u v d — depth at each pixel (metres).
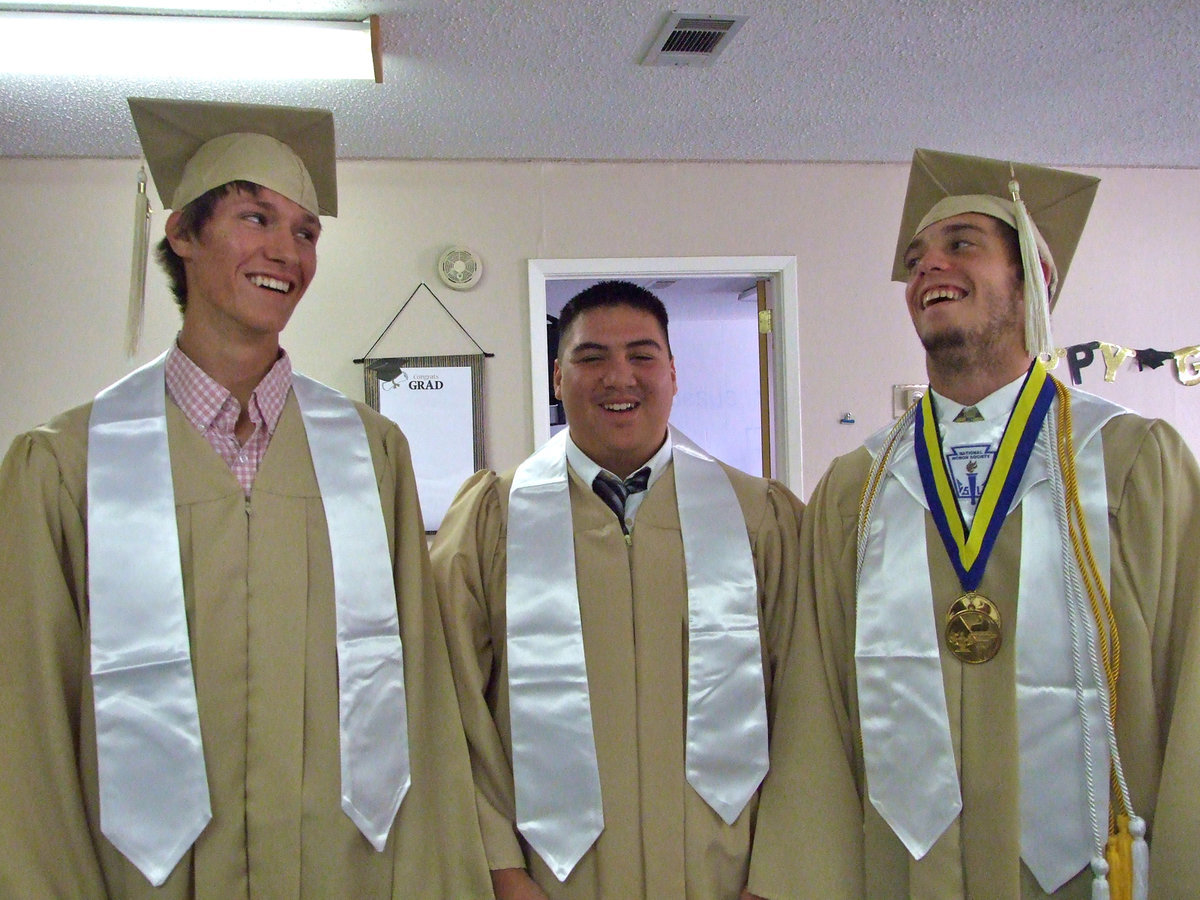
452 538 1.56
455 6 1.97
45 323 2.75
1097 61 2.31
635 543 1.49
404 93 2.39
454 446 2.90
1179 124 2.79
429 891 1.27
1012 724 1.20
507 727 1.45
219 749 1.14
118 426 1.21
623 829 1.36
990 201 1.36
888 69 2.34
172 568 1.15
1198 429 3.22
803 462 3.08
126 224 2.77
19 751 1.06
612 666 1.42
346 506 1.28
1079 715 1.18
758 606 1.49
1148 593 1.19
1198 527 1.19
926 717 1.25
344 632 1.22
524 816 1.38
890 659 1.30
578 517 1.51
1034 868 1.17
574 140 2.79
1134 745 1.18
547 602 1.45
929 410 1.40
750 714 1.42
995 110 2.64
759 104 2.55
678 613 1.46
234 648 1.16
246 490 1.23
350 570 1.25
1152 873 1.13
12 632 1.09
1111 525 1.22
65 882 1.06
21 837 1.04
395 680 1.26
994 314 1.31
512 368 2.93
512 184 2.95
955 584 1.28
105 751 1.10
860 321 3.11
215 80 2.26
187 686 1.13
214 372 1.25
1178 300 3.27
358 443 1.34
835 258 3.10
